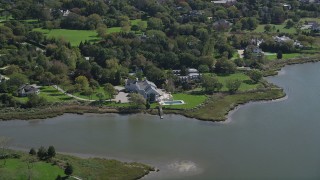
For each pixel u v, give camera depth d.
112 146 198.50
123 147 197.62
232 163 185.00
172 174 175.75
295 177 174.88
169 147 198.12
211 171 178.75
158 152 193.62
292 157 190.38
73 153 191.62
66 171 168.12
